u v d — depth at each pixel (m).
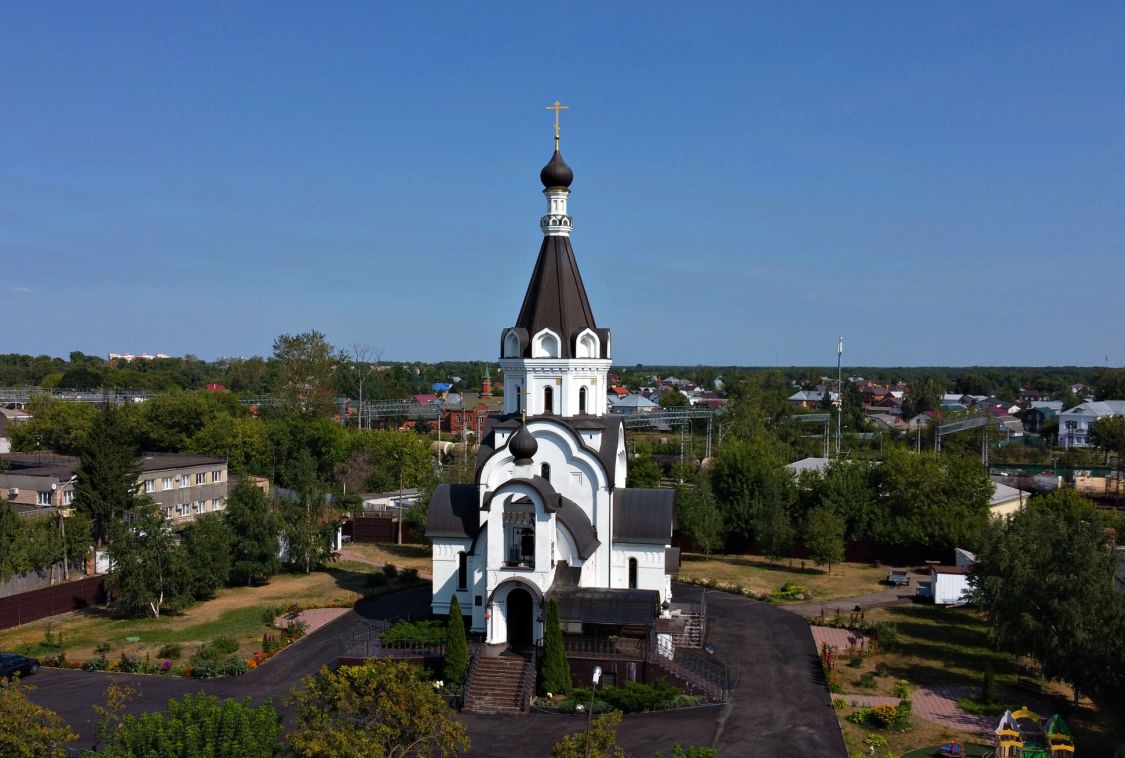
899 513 92.94
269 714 37.22
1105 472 153.75
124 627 66.56
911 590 80.06
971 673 57.28
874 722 48.25
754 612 71.31
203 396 160.75
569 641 54.28
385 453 133.88
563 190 64.56
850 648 61.12
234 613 70.25
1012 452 182.75
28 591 71.31
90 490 83.81
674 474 120.00
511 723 48.09
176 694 52.06
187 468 100.44
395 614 68.94
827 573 87.50
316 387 153.12
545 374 63.34
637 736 46.28
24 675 55.12
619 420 64.62
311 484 91.81
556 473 61.31
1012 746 43.31
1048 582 49.78
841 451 178.12
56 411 138.75
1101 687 47.44
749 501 95.56
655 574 61.06
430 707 35.25
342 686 35.06
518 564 56.03
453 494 63.97
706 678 53.81
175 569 69.12
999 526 61.75
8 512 73.62
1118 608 47.00
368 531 99.56
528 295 65.00
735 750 44.62
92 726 46.78
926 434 191.88
